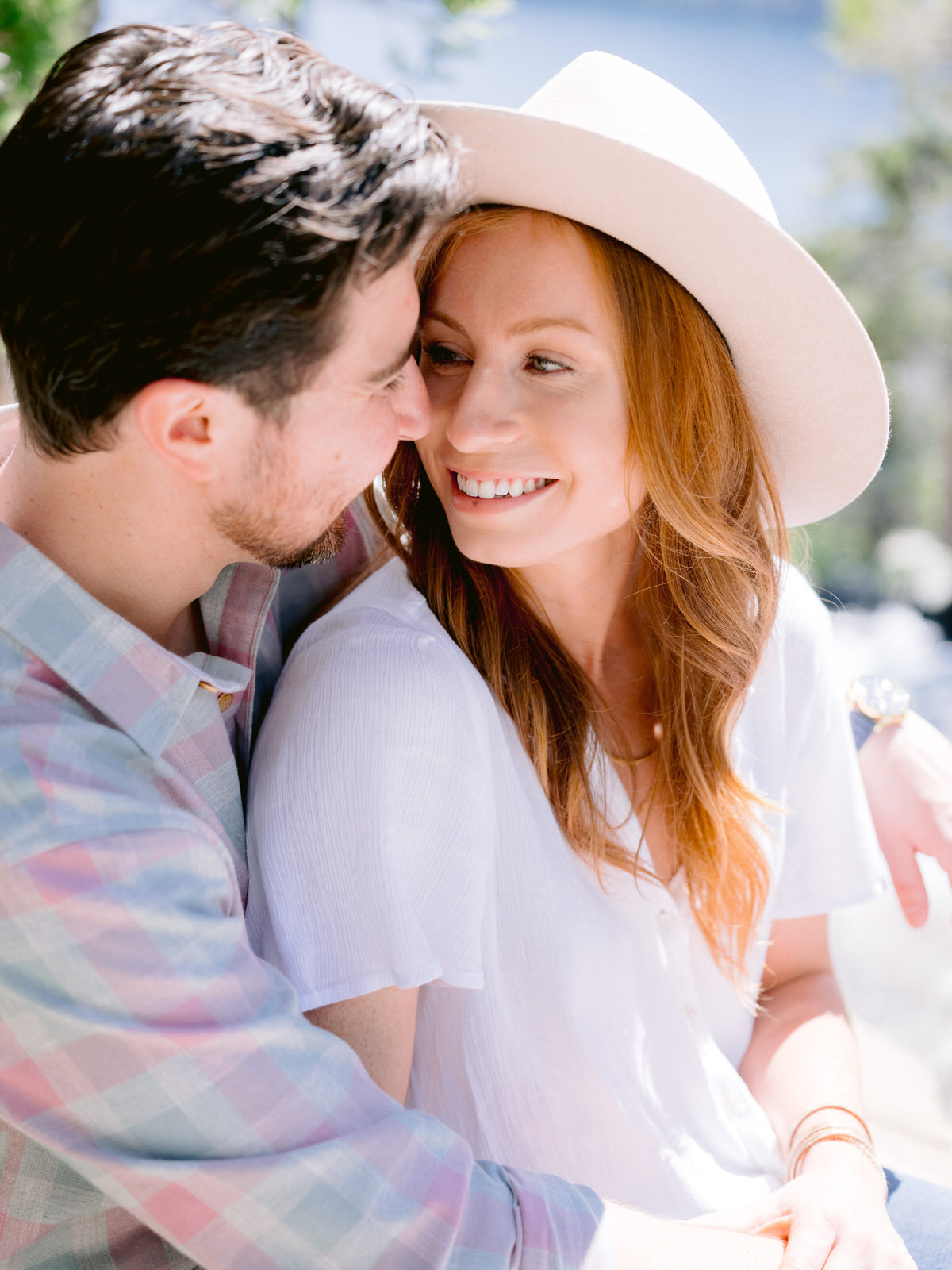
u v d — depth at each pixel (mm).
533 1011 1414
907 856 1849
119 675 1155
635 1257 1179
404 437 1318
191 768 1266
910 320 14047
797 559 1869
